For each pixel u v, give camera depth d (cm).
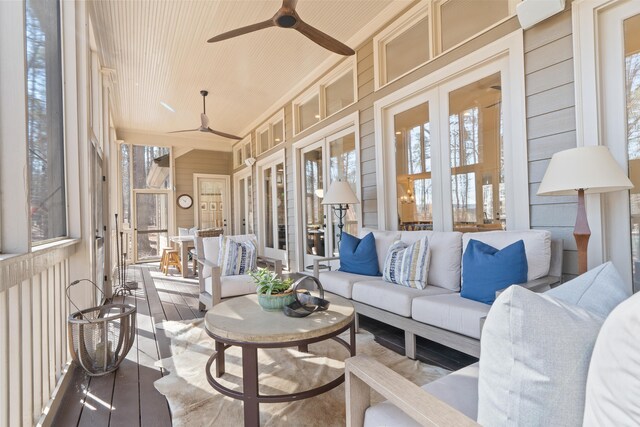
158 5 324
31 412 149
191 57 429
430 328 209
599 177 166
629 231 204
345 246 329
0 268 113
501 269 198
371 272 305
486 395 76
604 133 209
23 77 144
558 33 225
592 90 210
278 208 645
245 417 152
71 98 259
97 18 341
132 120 686
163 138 791
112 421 165
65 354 224
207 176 871
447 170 316
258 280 198
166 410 174
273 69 470
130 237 774
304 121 546
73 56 256
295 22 257
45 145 205
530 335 69
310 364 218
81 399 184
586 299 91
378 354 233
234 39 388
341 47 297
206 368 185
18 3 145
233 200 886
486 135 286
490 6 273
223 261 331
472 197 299
